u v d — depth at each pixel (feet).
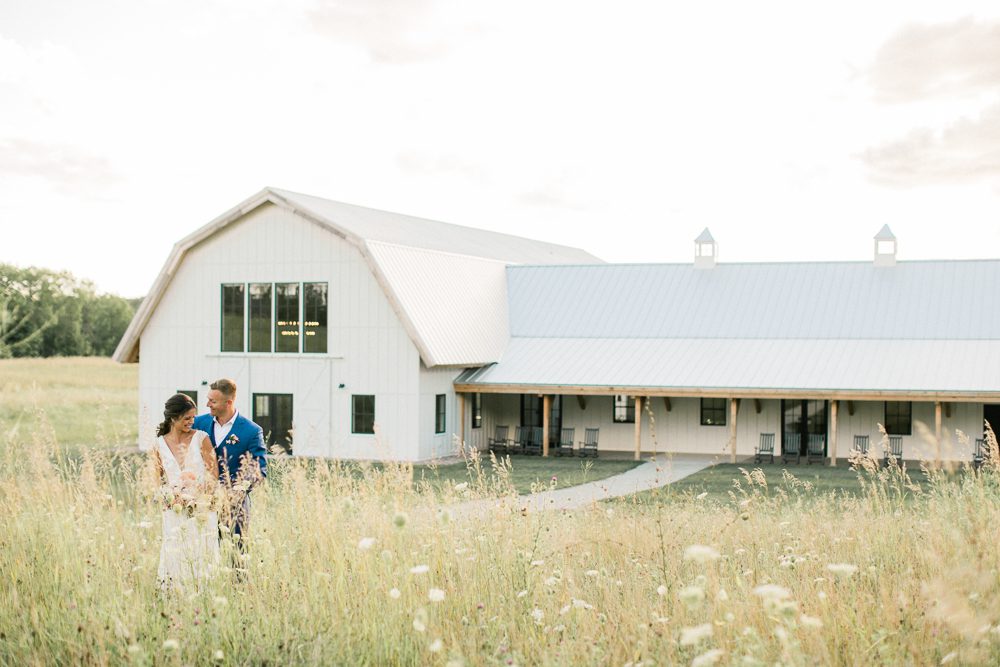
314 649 17.94
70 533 24.25
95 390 156.46
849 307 110.32
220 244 108.58
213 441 28.19
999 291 107.55
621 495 66.44
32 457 28.43
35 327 209.36
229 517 23.95
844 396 94.79
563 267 127.13
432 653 17.69
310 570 21.79
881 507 33.19
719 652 13.83
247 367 107.24
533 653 17.84
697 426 108.88
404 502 25.84
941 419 100.83
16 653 18.80
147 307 109.91
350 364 102.99
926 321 106.42
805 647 16.75
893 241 113.80
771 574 24.50
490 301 118.93
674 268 122.83
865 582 22.38
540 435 112.06
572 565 25.64
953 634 16.42
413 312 101.09
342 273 103.40
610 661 17.08
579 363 108.88
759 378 99.55
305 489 26.84
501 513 26.71
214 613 19.77
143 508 30.58
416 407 100.22
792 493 69.92
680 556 27.20
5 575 21.90
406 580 20.11
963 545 21.16
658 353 108.99
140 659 17.04
